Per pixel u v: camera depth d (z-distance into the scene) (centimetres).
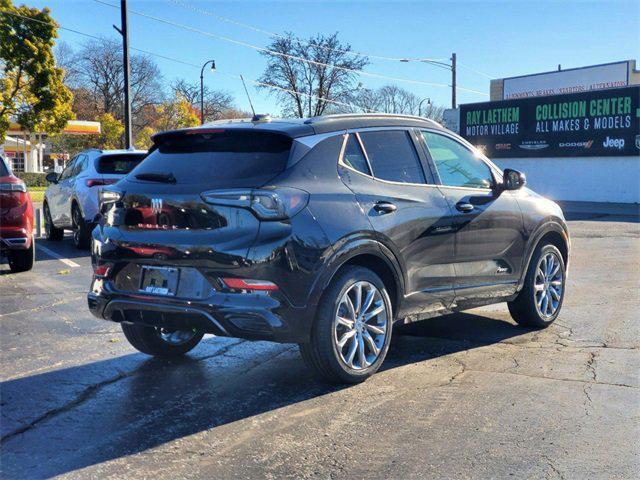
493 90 4844
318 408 420
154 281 442
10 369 505
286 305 419
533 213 615
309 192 438
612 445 361
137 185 458
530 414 407
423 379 477
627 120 2830
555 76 4312
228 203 418
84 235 1204
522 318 627
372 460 345
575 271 981
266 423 396
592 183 2978
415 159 526
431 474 329
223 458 349
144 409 421
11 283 880
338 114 504
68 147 5684
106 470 336
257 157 447
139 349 525
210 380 479
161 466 340
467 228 543
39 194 3534
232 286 414
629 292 813
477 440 369
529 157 3200
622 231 1611
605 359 525
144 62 6788
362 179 478
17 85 3656
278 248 414
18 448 362
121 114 6744
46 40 3641
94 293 477
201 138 473
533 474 328
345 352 465
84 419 404
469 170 575
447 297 532
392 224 478
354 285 456
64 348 565
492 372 492
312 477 327
